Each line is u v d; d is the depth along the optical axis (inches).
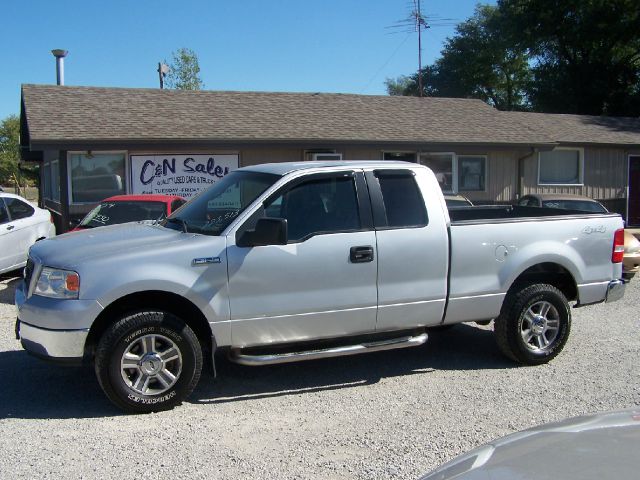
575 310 349.7
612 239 262.7
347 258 217.0
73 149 537.6
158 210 382.3
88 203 568.4
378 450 171.5
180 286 198.2
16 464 162.9
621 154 851.4
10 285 419.5
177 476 156.8
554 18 1368.1
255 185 225.1
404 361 258.1
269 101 713.6
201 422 192.5
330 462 164.4
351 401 211.5
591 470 88.0
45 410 202.8
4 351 267.7
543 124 844.6
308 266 212.2
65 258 198.2
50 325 191.9
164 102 659.4
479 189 746.2
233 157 614.2
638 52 1360.7
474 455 104.6
